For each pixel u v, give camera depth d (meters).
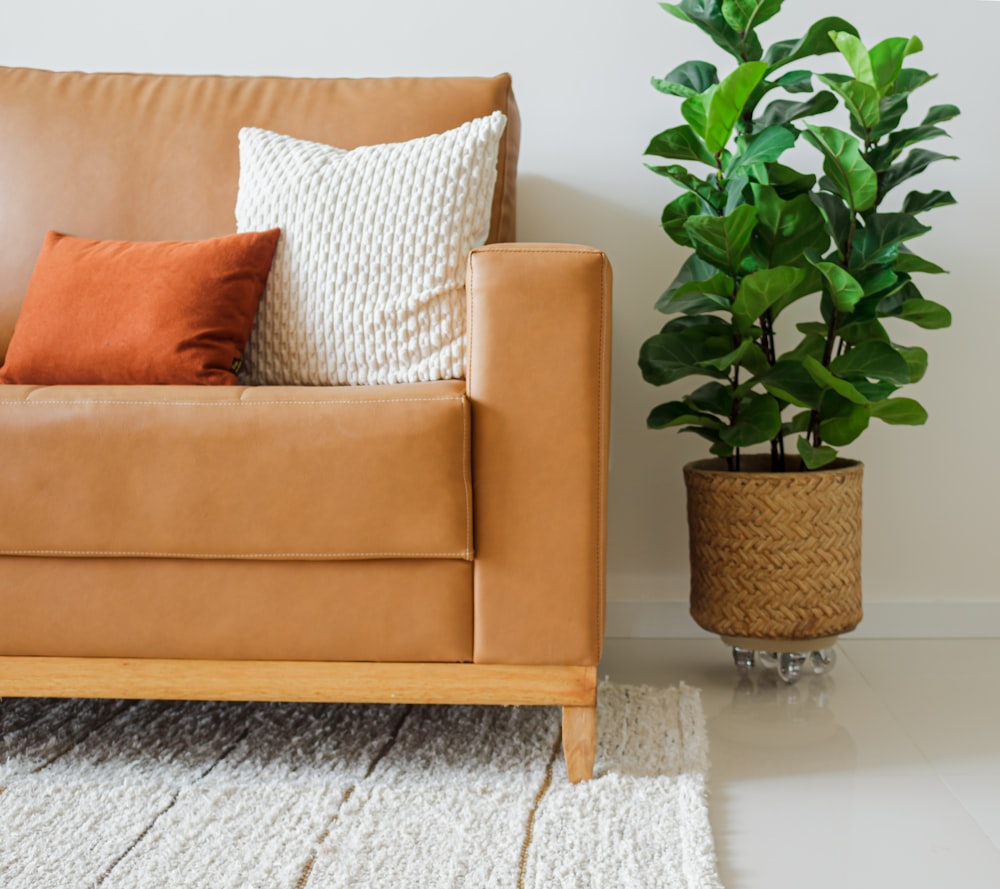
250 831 1.25
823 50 1.76
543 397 1.37
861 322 1.81
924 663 1.99
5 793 1.37
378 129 1.97
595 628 1.39
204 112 2.02
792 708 1.74
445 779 1.41
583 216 2.19
